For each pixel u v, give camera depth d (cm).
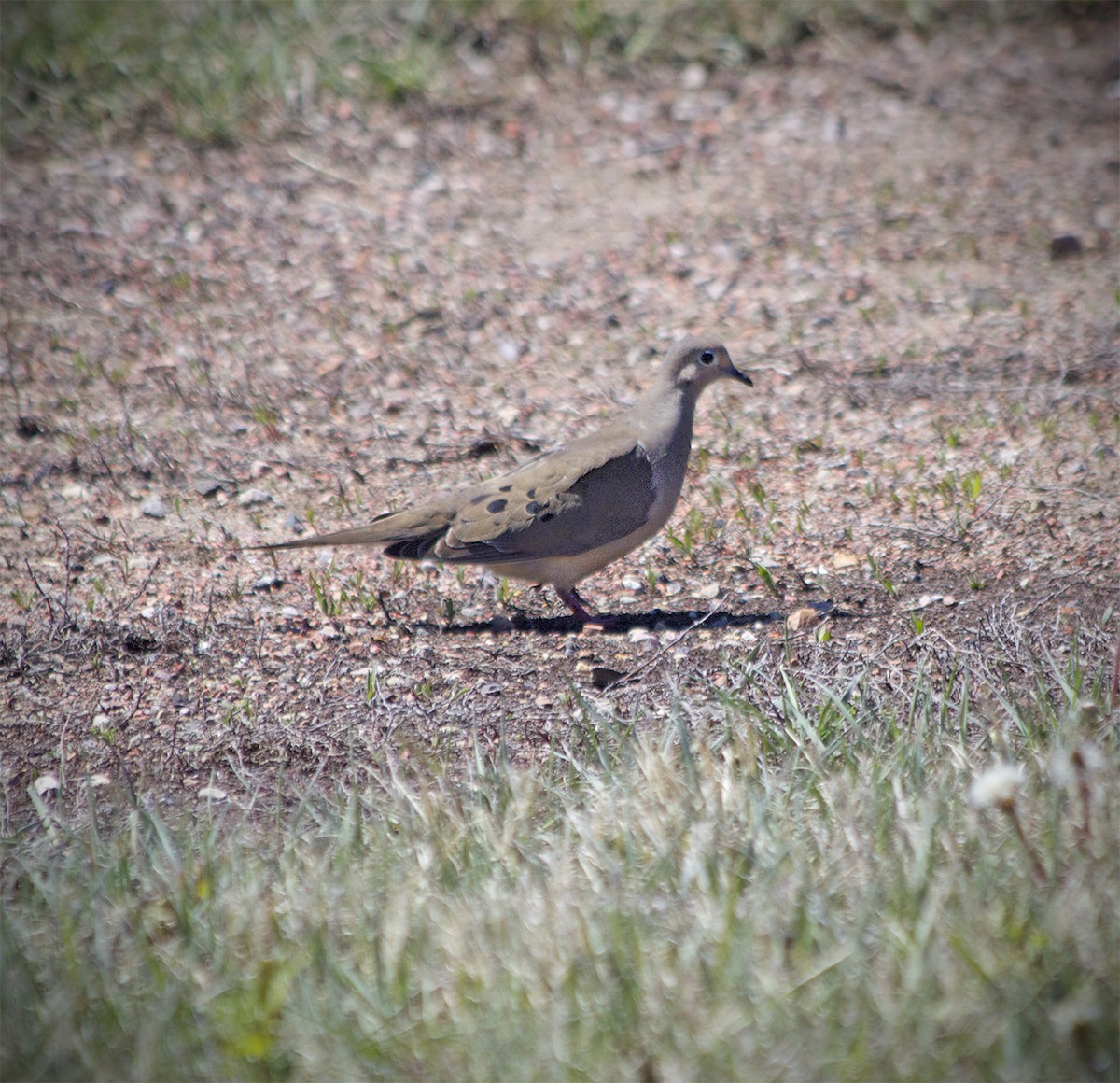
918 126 1894
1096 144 1852
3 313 1516
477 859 754
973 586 1066
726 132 1883
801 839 756
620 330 1513
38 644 1030
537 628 1066
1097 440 1262
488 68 1980
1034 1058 605
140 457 1302
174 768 906
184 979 671
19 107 1866
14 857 786
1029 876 709
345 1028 635
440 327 1516
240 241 1658
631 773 829
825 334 1489
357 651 1038
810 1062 608
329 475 1284
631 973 661
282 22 1989
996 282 1561
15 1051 630
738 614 1062
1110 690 898
